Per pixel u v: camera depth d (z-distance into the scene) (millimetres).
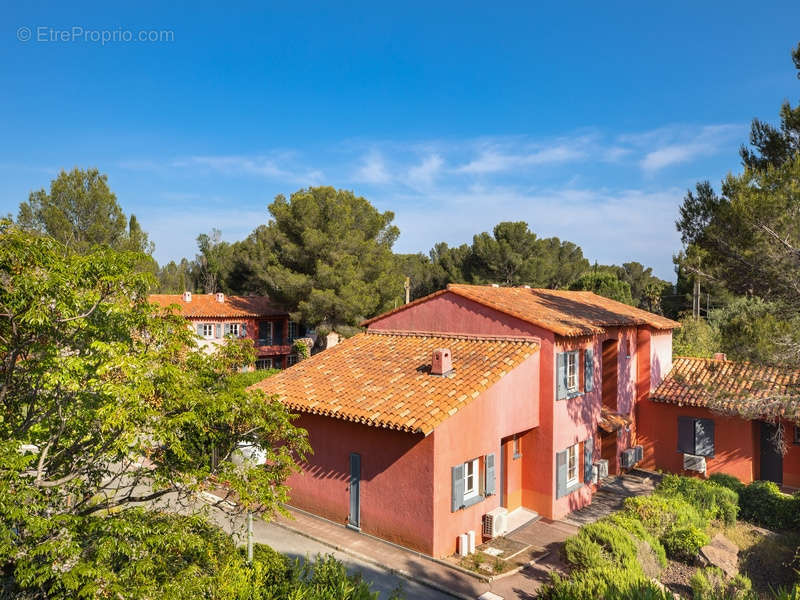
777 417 17422
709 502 15383
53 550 5906
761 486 16125
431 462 12320
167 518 8062
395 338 18516
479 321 16797
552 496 15188
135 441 7281
